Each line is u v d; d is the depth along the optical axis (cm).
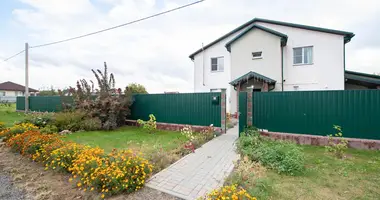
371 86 1147
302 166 379
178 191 305
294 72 1203
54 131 785
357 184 323
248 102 685
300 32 1198
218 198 230
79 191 306
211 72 1512
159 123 934
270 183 321
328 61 1130
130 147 579
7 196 294
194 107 845
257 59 1209
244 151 476
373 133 523
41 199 284
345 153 493
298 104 614
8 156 488
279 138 632
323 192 297
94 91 996
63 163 371
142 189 312
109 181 290
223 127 778
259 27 1190
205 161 452
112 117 923
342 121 557
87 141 657
